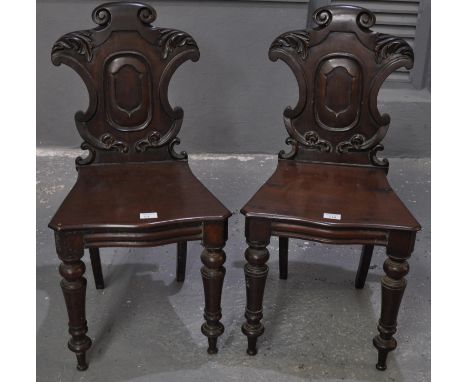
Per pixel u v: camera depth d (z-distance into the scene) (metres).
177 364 1.68
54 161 2.85
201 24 2.67
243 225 2.41
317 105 1.83
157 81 1.80
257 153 3.01
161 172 1.80
